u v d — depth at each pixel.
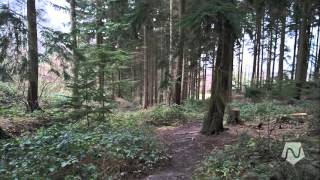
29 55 15.42
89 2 23.98
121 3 19.77
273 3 10.45
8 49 14.62
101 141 9.66
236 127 12.48
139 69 31.48
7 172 7.41
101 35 23.38
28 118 14.90
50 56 15.96
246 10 10.47
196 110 18.38
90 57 13.44
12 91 19.33
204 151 10.05
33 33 15.50
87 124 12.86
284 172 6.19
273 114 13.86
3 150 9.07
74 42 17.14
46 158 8.09
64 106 13.87
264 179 6.34
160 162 9.34
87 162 8.60
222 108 11.81
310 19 14.83
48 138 9.59
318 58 23.08
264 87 9.23
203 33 10.45
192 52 11.55
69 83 13.64
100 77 13.27
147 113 16.98
